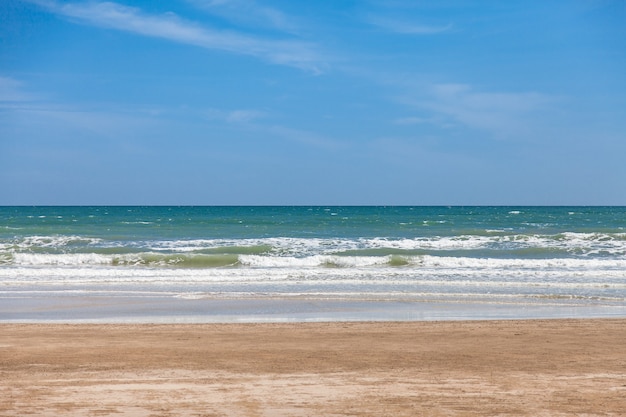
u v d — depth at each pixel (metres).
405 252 32.16
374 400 7.35
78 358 9.86
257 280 21.52
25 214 90.06
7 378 8.37
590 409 7.02
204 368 9.13
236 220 66.69
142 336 11.94
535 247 34.34
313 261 27.44
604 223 62.34
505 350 10.62
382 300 17.45
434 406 7.12
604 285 20.31
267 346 10.98
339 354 10.26
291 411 6.88
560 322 13.66
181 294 18.41
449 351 10.52
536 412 6.90
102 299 17.47
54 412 6.75
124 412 6.77
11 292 18.62
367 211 115.94
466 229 50.28
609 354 10.27
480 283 20.72
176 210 126.69
